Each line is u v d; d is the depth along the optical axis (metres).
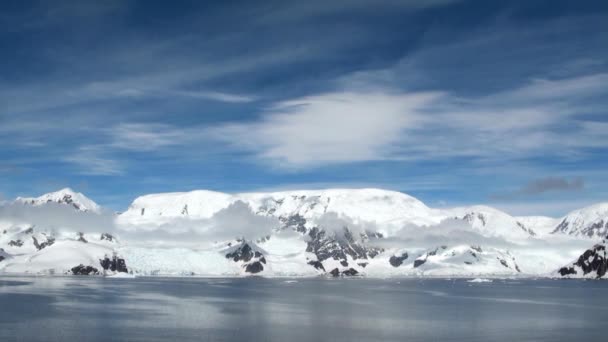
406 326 194.62
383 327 192.12
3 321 196.12
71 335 168.62
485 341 165.25
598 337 172.50
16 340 160.50
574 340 167.25
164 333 174.12
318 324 198.38
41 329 178.88
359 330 184.62
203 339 164.75
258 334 174.38
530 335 175.88
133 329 181.12
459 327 193.12
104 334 171.00
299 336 171.62
